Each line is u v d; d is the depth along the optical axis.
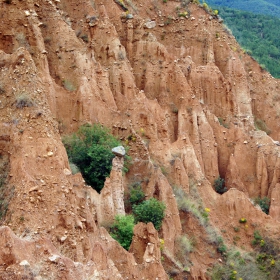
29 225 18.39
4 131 21.72
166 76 39.09
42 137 21.28
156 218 26.83
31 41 29.00
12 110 22.08
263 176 38.91
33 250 16.09
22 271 15.06
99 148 27.08
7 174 20.42
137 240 23.59
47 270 15.76
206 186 33.81
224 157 39.31
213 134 38.59
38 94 22.75
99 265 18.72
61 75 31.27
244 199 33.12
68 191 20.20
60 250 18.39
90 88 30.52
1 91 22.88
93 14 36.88
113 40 36.28
